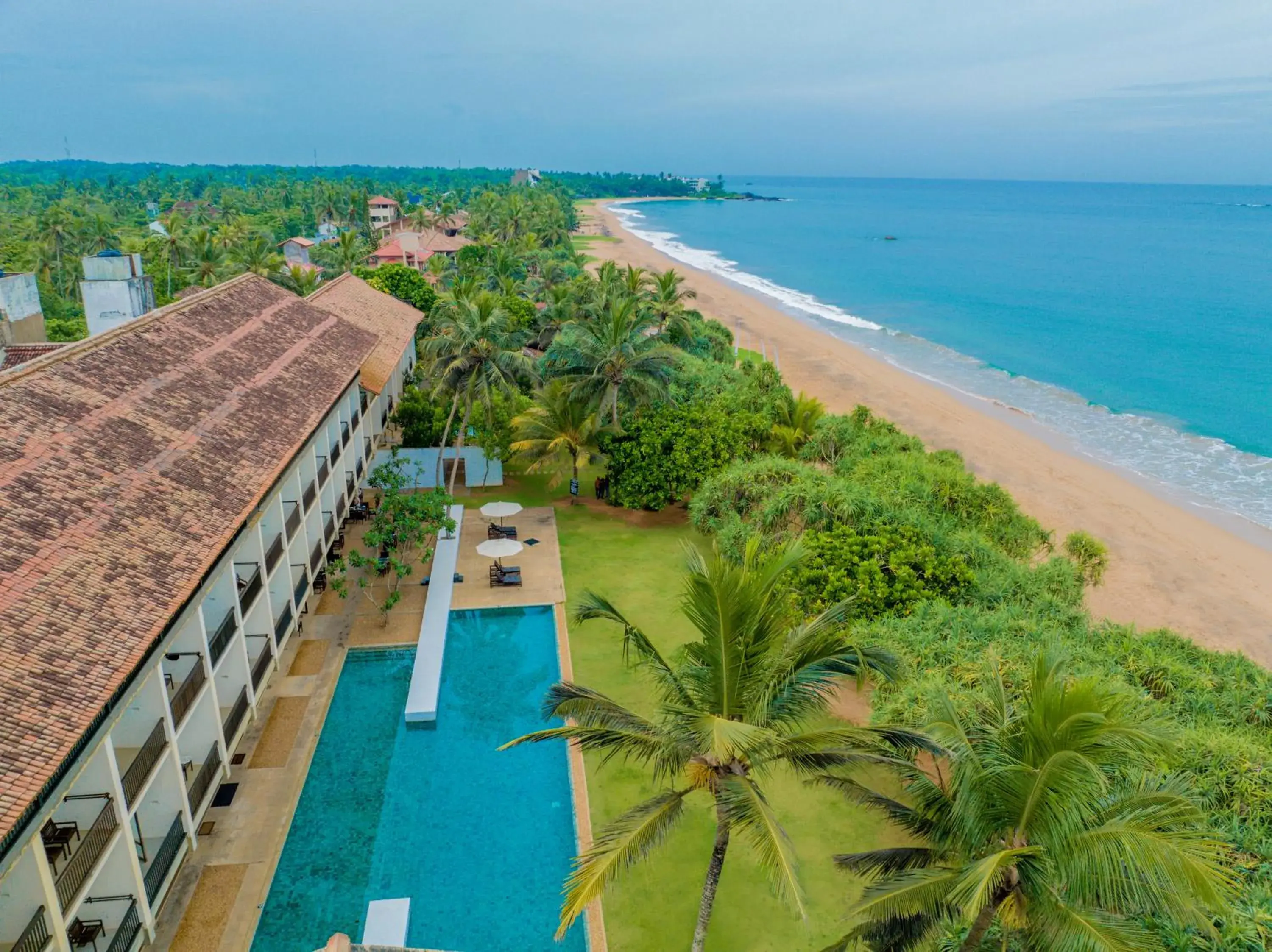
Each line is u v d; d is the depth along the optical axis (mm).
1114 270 144875
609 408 40438
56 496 15609
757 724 13266
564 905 12555
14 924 12453
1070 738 10828
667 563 34312
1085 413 61688
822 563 25969
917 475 33531
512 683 26016
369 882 18359
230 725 20188
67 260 98000
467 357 38188
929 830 12969
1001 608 24438
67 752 11289
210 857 18422
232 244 105562
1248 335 90375
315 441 28203
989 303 111375
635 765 22516
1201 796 15812
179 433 20047
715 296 111875
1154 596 34812
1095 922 10562
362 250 118938
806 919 10922
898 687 20156
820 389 66375
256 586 21859
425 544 35062
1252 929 12430
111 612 13789
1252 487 47562
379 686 25422
